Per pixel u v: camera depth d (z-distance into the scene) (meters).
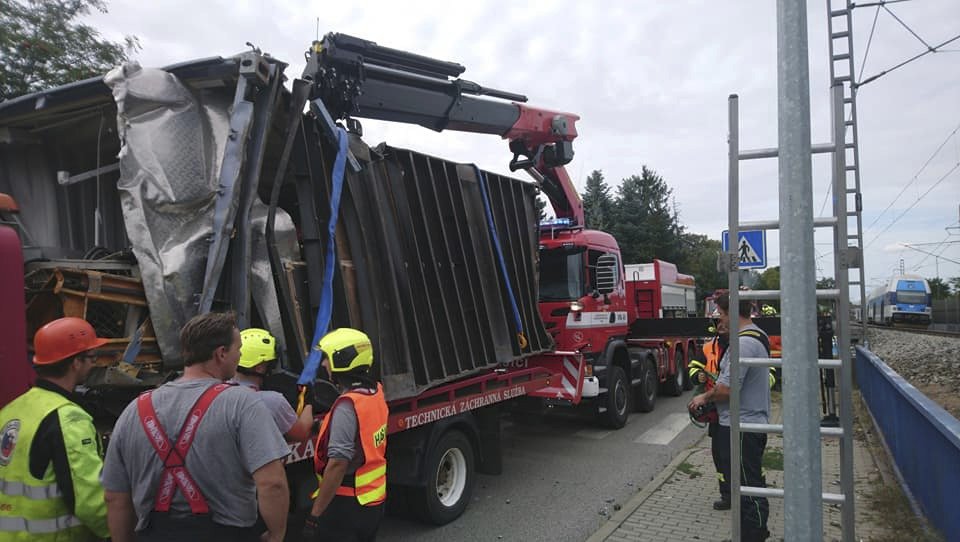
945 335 27.27
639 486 6.66
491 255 6.73
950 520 4.04
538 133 8.80
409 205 5.55
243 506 2.25
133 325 3.49
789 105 2.56
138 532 2.21
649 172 55.09
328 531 3.17
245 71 3.73
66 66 9.54
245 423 2.25
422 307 5.52
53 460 2.42
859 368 11.54
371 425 3.27
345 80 5.52
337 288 4.56
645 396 10.98
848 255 3.20
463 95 7.32
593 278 9.62
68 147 4.76
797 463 2.50
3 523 2.43
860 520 4.97
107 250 4.11
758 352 4.39
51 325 2.55
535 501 6.21
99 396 3.53
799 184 2.53
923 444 4.84
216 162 3.85
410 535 5.34
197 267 3.65
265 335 3.30
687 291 18.09
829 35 12.18
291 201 4.76
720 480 5.37
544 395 8.30
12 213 3.54
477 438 6.25
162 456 2.18
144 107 3.64
